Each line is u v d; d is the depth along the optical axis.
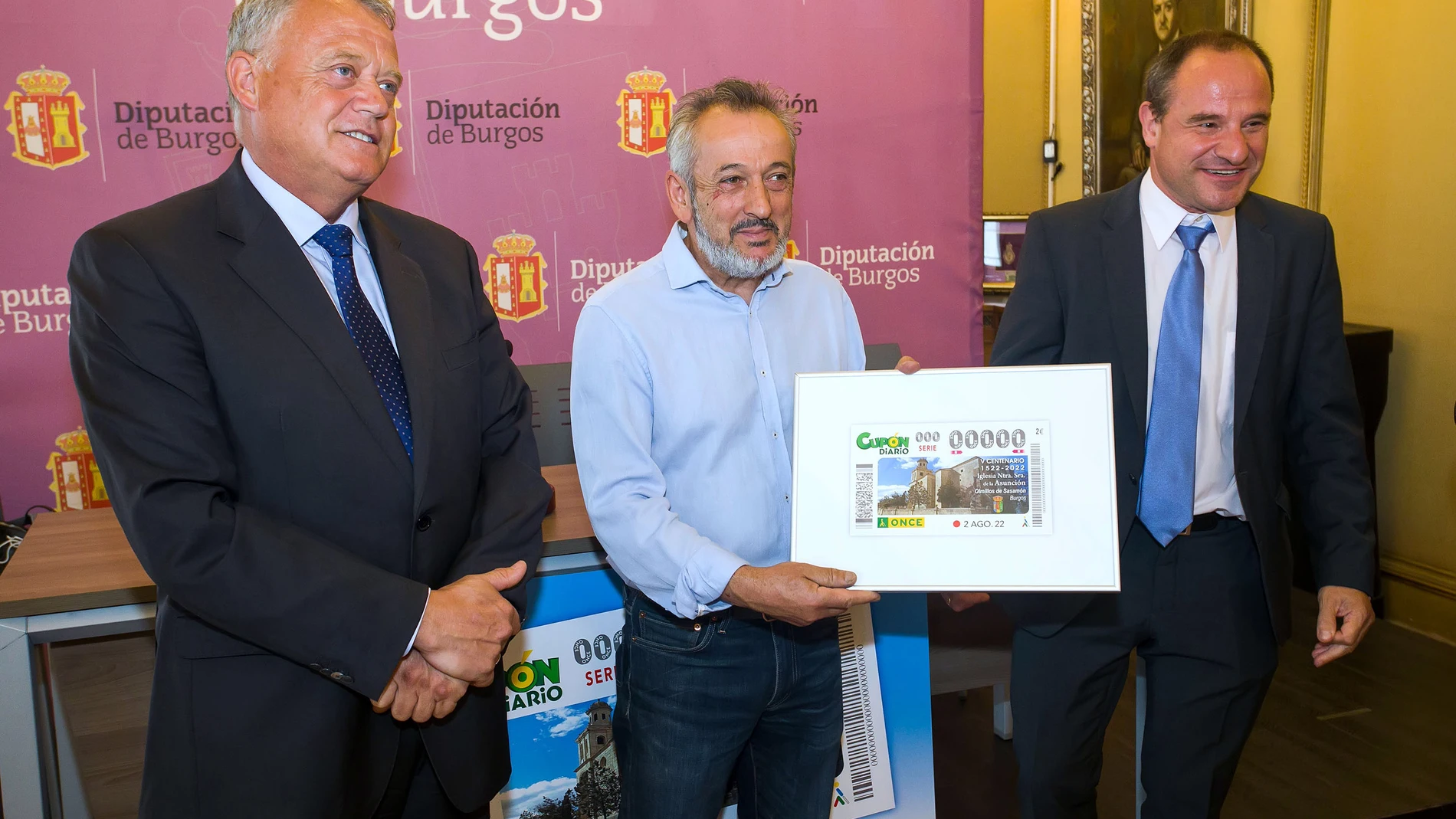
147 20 2.27
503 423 1.48
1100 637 1.67
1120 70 3.89
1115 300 1.66
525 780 1.84
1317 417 1.73
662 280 1.49
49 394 2.30
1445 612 3.43
